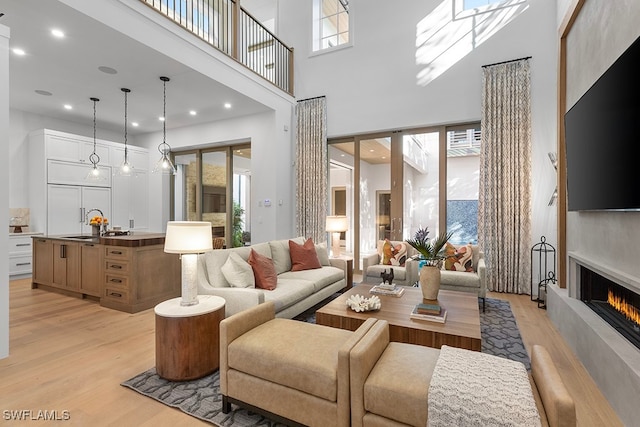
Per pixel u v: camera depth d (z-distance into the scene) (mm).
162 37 4012
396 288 3328
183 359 2311
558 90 3656
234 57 5215
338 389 1615
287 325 2195
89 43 3746
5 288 2686
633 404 1780
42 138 5906
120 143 7301
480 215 4973
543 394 1385
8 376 2377
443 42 5379
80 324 3447
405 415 1464
